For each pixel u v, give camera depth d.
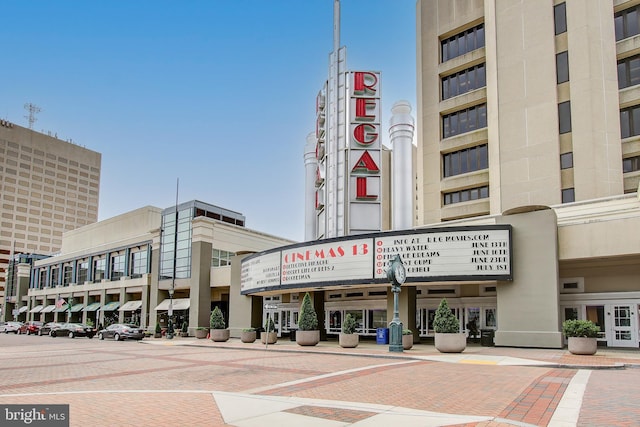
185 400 10.56
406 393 11.34
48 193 150.25
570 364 16.03
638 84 31.22
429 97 43.53
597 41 32.06
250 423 8.31
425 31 44.72
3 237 138.75
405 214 35.34
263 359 20.33
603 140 31.06
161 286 49.72
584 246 23.03
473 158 40.38
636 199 24.55
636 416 8.70
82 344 33.62
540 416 8.76
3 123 143.00
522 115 34.78
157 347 29.59
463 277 24.39
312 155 44.91
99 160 166.88
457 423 8.16
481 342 25.62
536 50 34.75
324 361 19.08
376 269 26.77
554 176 32.62
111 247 60.66
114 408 9.68
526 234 23.97
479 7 41.25
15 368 17.64
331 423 8.25
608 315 24.62
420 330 32.59
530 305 23.33
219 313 34.19
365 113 36.25
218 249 47.31
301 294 39.38
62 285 71.75
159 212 57.69
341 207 35.59
